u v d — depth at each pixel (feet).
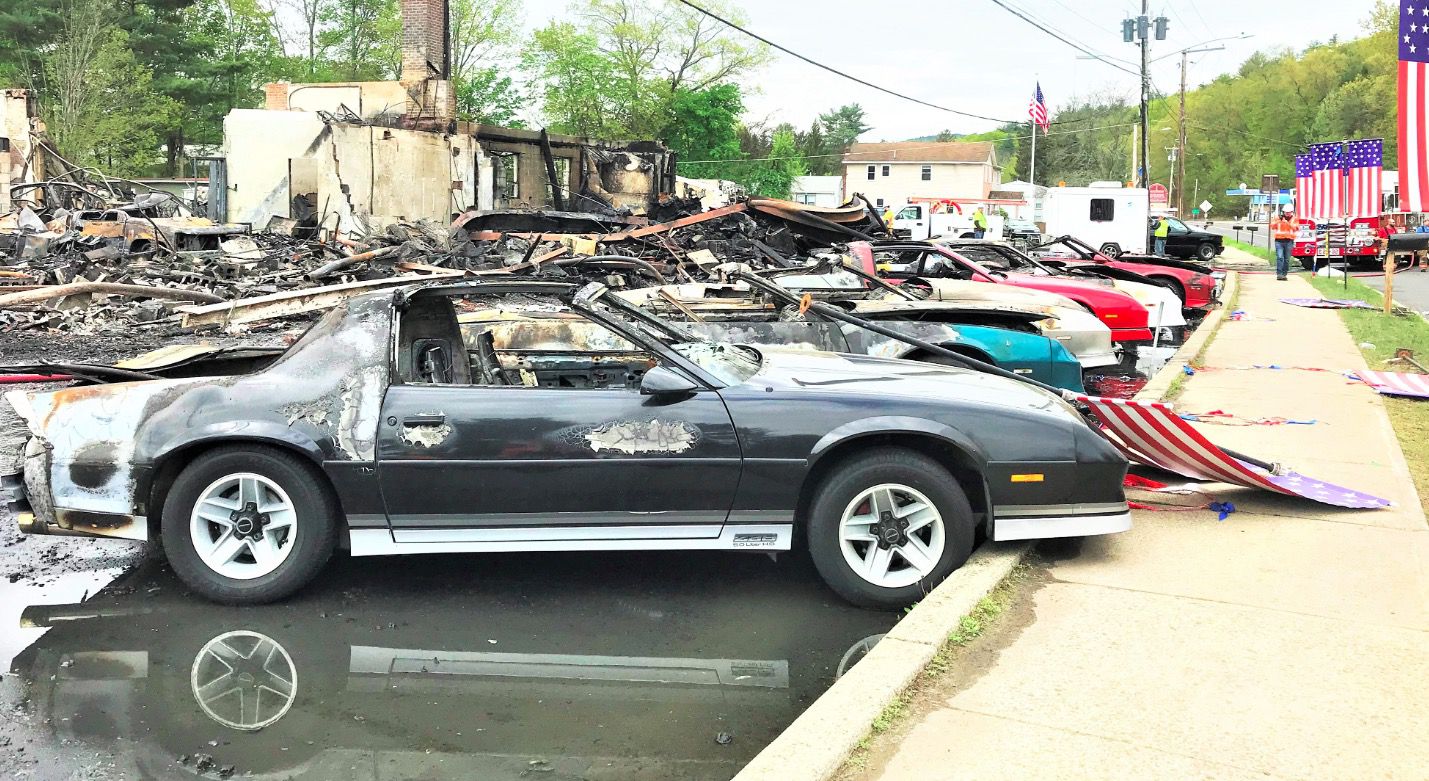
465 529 15.28
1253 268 111.75
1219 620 13.94
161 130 160.56
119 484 15.23
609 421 15.11
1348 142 72.90
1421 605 14.47
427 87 102.68
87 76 138.10
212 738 11.50
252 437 14.89
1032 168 219.61
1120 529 15.83
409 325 17.69
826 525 15.28
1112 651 12.96
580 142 120.98
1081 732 10.95
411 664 13.55
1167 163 365.81
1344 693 11.79
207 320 36.47
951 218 156.56
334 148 87.35
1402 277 93.45
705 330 25.59
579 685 12.95
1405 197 41.86
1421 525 18.28
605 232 81.35
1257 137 358.23
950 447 15.62
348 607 15.60
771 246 76.13
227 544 15.43
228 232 73.67
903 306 29.58
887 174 279.69
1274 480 19.71
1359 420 27.66
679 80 207.62
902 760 10.43
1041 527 15.57
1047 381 28.14
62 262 63.05
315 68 191.21
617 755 11.21
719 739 11.58
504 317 19.85
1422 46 41.01
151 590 16.22
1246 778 10.03
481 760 11.07
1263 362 39.58
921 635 13.03
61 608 15.46
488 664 13.57
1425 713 11.31
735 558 18.07
